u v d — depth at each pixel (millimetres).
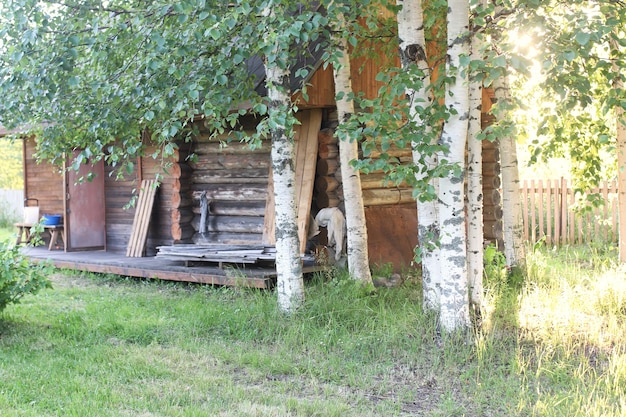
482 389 6367
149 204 14008
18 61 7367
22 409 5828
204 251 11727
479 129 8945
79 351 7617
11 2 7492
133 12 7844
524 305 9109
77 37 7449
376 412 5906
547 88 6523
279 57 7539
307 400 6086
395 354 7445
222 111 8383
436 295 8250
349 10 8461
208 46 7938
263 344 8070
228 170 12867
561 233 16453
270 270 11227
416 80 6988
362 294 9523
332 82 11422
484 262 11359
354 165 6859
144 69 7965
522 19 6320
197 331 8477
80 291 11445
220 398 6195
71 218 15211
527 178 22000
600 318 8625
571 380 6398
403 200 12984
